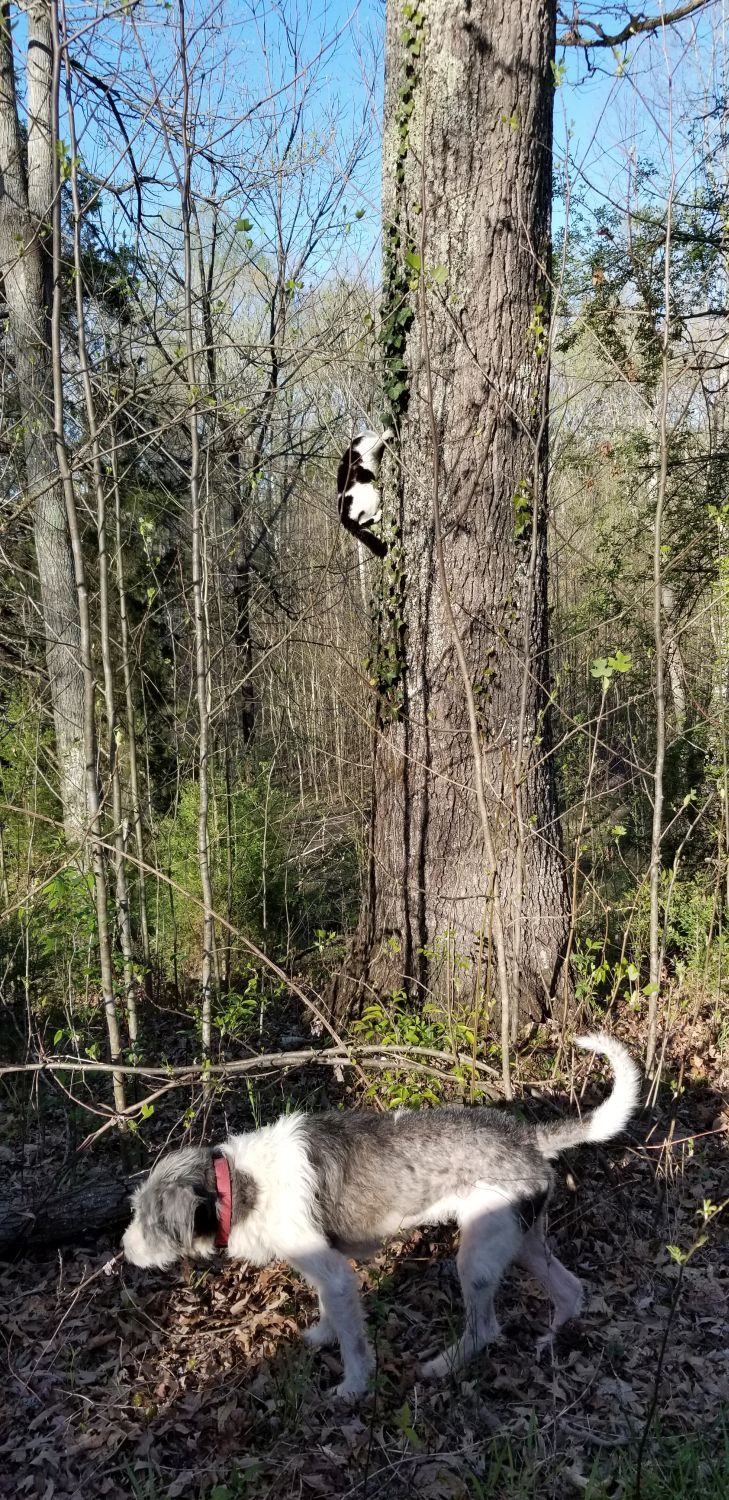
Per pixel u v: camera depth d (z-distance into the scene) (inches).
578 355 317.1
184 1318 159.3
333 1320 141.2
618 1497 118.9
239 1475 127.0
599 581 404.2
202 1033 207.5
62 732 339.9
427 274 210.8
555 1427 133.0
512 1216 143.5
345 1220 142.7
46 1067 174.1
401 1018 211.8
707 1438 129.7
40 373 282.7
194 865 330.6
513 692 232.1
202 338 289.9
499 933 184.1
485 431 224.4
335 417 363.9
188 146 188.7
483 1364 146.0
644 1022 250.2
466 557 229.3
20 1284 169.5
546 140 222.1
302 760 495.8
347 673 420.8
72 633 348.5
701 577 369.4
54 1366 150.2
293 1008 282.0
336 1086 222.2
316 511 572.1
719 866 275.4
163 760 420.2
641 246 302.7
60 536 349.1
